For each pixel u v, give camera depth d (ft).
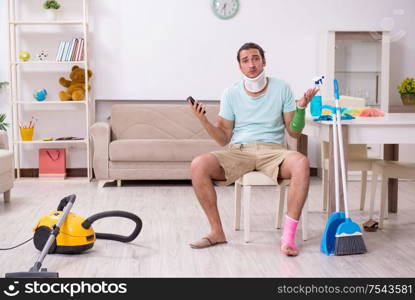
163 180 19.38
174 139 19.17
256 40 19.98
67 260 9.71
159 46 19.79
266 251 10.23
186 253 10.11
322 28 20.06
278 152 10.63
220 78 19.99
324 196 13.98
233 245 10.64
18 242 11.00
